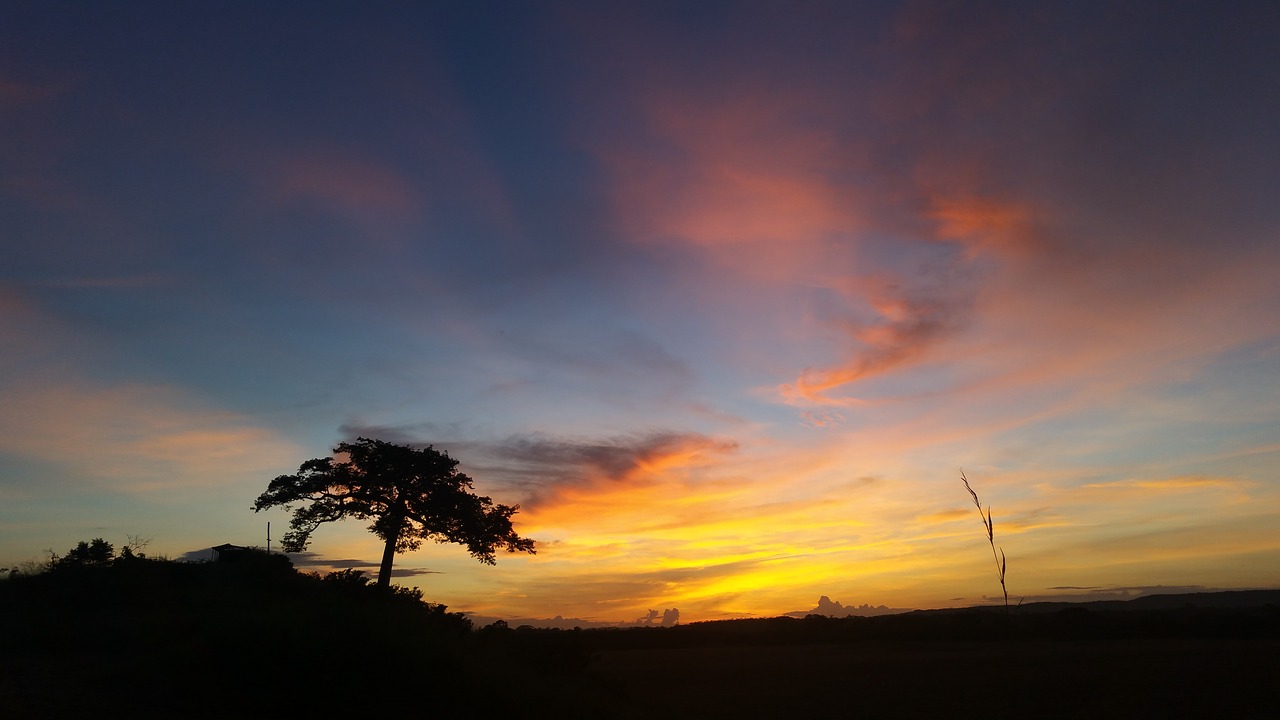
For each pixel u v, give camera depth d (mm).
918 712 25359
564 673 23047
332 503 43438
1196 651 45594
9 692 10844
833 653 57656
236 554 30391
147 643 14820
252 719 11109
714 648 69000
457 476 46438
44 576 20453
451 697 13969
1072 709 25453
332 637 13484
